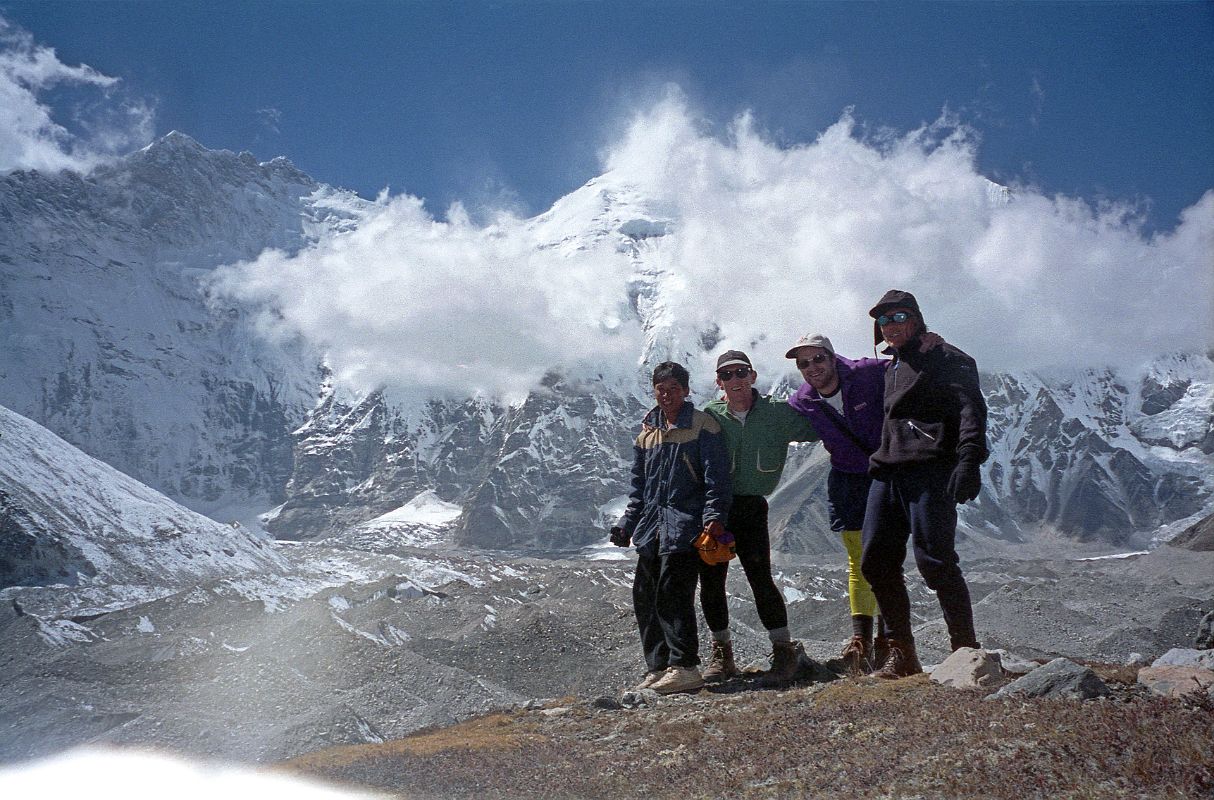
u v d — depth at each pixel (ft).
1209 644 39.93
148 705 108.58
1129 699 23.08
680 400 37.65
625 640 172.14
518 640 175.52
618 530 40.57
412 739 49.52
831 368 36.22
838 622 200.23
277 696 119.34
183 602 275.80
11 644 183.73
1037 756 19.65
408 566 505.25
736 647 102.01
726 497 36.24
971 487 28.04
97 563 361.10
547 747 31.50
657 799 23.27
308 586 323.98
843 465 36.81
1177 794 16.81
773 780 22.70
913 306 30.81
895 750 22.20
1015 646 178.19
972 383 29.25
